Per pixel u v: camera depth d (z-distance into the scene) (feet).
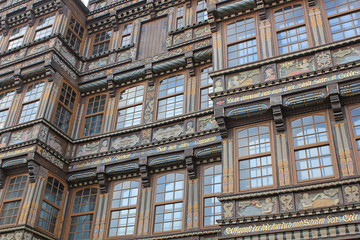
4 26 75.36
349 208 36.45
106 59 70.74
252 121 46.01
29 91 64.75
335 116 41.98
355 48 44.42
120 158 57.98
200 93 59.16
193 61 61.62
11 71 66.85
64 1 71.46
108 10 76.13
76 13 73.92
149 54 67.56
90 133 64.49
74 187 60.23
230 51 51.83
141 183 55.67
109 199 56.75
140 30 71.51
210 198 50.39
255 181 42.60
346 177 38.45
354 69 42.65
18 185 56.34
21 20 74.90
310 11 49.42
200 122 55.98
